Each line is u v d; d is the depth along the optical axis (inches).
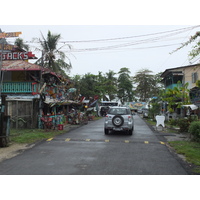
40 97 599.5
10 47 727.7
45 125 579.8
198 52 338.0
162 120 642.2
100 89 1412.4
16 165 255.6
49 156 301.3
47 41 972.6
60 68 1051.3
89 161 273.4
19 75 633.0
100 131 595.2
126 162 269.9
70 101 825.5
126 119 515.5
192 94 751.7
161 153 327.3
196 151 330.3
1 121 372.5
